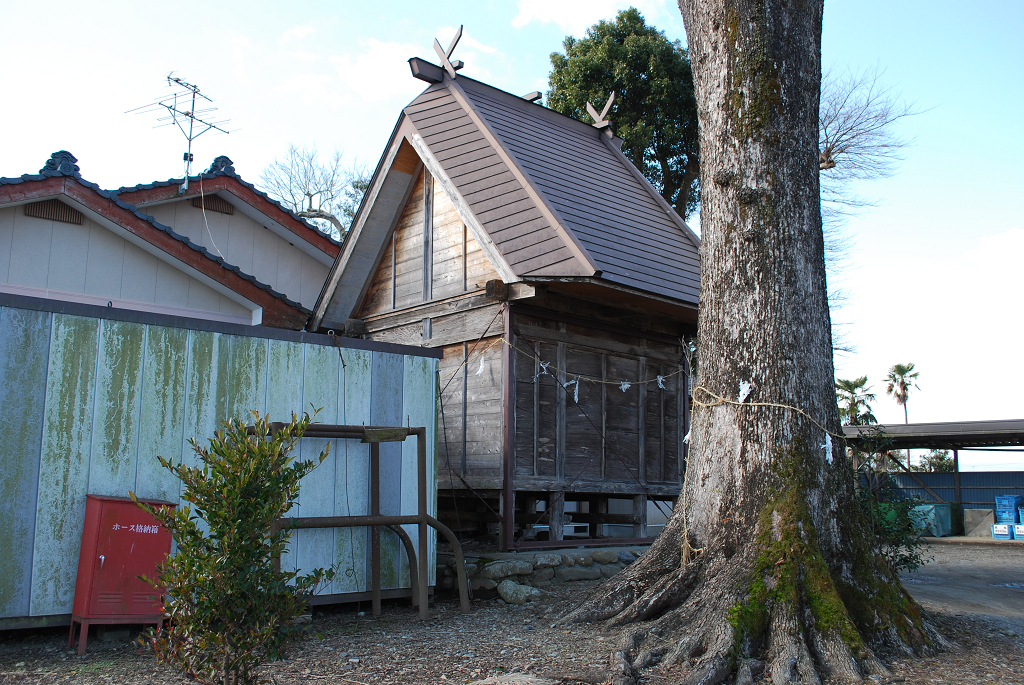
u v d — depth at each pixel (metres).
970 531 24.19
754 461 5.68
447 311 10.20
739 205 6.00
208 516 3.81
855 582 5.41
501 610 6.98
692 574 5.66
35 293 10.02
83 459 5.66
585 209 10.05
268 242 14.67
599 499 11.54
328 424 6.64
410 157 11.09
